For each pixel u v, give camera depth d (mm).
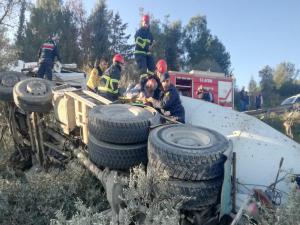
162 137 4676
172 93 6180
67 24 37062
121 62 7148
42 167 7184
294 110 14492
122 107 5598
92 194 5566
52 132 6941
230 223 4625
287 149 5512
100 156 5176
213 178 4434
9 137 8461
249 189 5047
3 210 5121
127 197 4375
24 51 32312
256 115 14961
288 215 4016
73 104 6328
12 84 7648
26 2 25984
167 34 48406
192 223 4488
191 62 50969
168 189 4367
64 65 9930
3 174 6891
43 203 5312
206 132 4867
